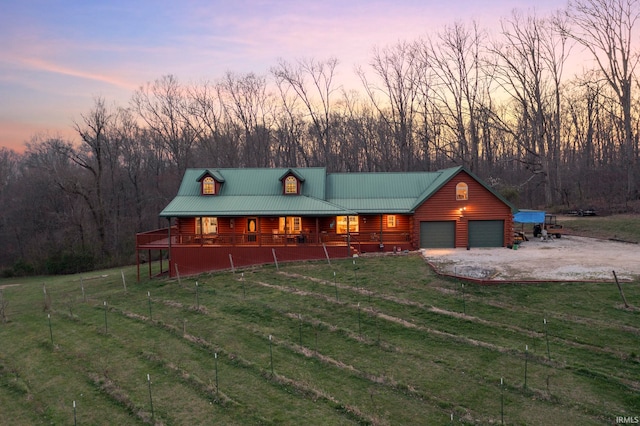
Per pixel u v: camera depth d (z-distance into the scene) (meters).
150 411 11.24
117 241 46.22
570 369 12.14
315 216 27.14
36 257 43.59
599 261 21.73
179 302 20.58
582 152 56.34
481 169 52.97
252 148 57.41
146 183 55.75
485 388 11.53
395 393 11.54
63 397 12.46
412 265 23.02
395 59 50.91
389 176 31.27
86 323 18.75
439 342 14.32
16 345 16.95
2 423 11.38
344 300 18.50
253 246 26.75
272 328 16.44
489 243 27.81
